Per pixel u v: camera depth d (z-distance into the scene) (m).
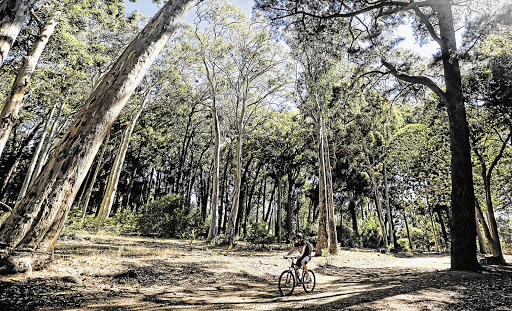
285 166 35.66
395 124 29.20
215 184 22.52
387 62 14.94
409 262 19.50
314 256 18.03
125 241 15.91
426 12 14.68
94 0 17.03
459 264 11.34
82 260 8.80
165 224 22.31
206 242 20.80
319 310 5.98
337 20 15.38
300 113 22.84
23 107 22.14
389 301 6.68
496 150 19.98
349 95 17.75
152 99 28.52
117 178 24.69
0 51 6.91
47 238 6.62
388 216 31.72
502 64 12.70
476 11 12.79
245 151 35.91
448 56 12.23
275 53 24.98
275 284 10.10
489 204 16.34
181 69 26.34
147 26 7.32
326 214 18.88
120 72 6.84
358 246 33.97
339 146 30.56
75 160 6.54
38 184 6.48
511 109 13.40
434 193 24.53
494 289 8.08
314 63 19.23
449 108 12.43
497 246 15.66
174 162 44.12
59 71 18.02
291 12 14.79
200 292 7.91
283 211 48.34
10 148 34.31
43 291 5.77
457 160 11.83
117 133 34.81
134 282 7.82
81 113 6.77
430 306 6.21
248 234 26.69
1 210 15.18
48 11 12.81
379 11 14.12
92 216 21.69
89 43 19.70
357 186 34.75
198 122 37.50
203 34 24.34
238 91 26.08
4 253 5.93
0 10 7.18
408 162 27.17
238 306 6.55
